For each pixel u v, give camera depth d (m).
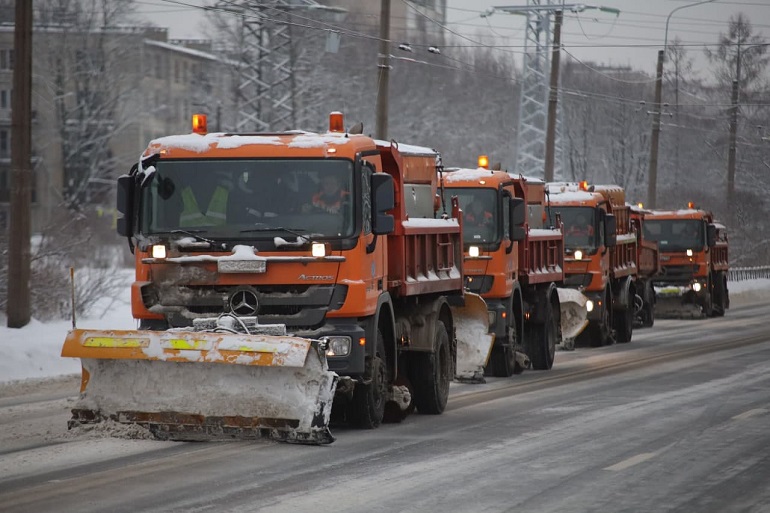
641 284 108.69
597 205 85.88
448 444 36.88
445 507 26.89
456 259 51.38
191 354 34.50
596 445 36.88
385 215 38.59
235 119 176.75
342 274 37.75
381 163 42.47
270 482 29.66
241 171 38.69
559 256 74.94
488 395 53.19
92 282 87.31
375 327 39.72
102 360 35.81
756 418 43.78
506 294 62.47
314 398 34.88
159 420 35.34
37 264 80.88
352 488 28.98
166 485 29.09
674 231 125.50
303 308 37.75
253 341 34.28
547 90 171.62
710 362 70.81
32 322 67.62
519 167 174.75
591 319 85.88
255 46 167.62
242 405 35.00
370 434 39.28
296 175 38.47
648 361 72.62
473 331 57.31
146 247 38.53
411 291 44.09
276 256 37.69
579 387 56.72
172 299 38.19
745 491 29.33
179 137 39.44
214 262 37.78
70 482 29.41
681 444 37.12
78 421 36.47
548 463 33.25
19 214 66.44
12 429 39.19
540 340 68.62
